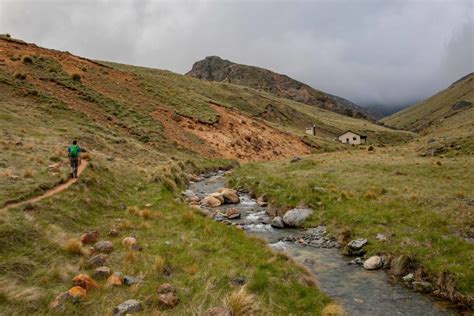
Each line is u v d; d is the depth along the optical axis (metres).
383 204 20.41
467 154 39.47
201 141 61.88
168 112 65.81
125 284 9.54
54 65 61.59
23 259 9.82
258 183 30.86
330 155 50.38
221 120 73.94
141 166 36.59
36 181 17.83
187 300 8.99
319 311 9.81
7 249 10.24
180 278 10.40
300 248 17.00
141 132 53.56
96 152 34.97
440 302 11.38
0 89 46.06
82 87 58.94
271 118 138.25
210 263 11.77
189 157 51.91
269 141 77.62
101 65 74.44
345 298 11.70
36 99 48.03
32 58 59.97
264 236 18.92
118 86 67.62
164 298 8.67
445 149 43.59
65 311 7.75
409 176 28.06
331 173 31.78
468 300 11.02
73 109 50.19
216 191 29.94
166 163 42.12
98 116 52.69
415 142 68.06
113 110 56.75
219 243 14.36
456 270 12.22
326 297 11.05
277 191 26.55
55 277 9.39
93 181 20.58
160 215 18.06
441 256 13.48
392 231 16.64
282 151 76.50
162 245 13.19
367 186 25.11
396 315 10.59
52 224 13.30
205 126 68.00
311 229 19.77
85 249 11.67
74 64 67.19
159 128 57.84
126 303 8.24
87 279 9.14
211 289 9.78
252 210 24.86
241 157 64.38
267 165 44.78
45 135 35.00
